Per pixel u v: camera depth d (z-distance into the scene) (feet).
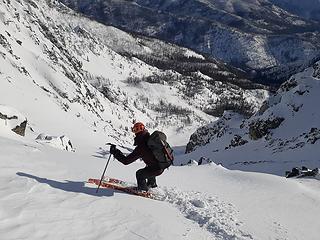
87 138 217.77
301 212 42.14
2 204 28.35
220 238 30.89
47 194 32.07
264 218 38.01
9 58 265.13
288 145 186.50
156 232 28.63
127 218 30.17
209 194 43.55
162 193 39.55
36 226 26.08
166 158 36.09
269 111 220.64
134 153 35.86
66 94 321.32
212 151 246.47
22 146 50.08
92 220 28.68
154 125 625.82
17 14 424.87
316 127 187.42
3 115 82.43
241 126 263.29
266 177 54.95
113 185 37.55
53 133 190.49
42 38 448.24
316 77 230.89
